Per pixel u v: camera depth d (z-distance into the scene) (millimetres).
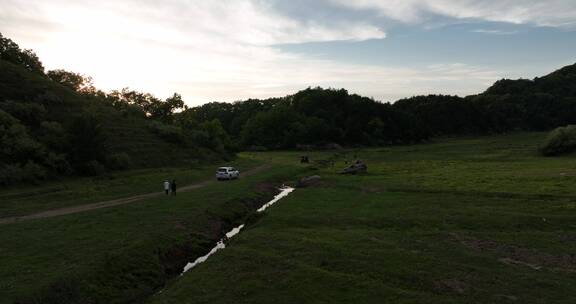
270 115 175500
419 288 21125
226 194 48844
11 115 67875
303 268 23547
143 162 77938
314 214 37875
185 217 35969
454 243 28906
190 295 20578
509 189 47688
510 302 19469
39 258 24469
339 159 111812
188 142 99812
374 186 54531
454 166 80250
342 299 19734
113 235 29656
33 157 57812
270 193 56031
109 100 117875
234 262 24844
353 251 26719
